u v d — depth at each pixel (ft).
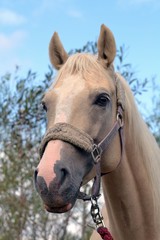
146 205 8.94
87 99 8.13
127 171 8.86
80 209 20.02
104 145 8.36
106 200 9.24
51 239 19.07
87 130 8.04
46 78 19.06
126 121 9.02
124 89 9.21
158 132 23.90
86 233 20.30
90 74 8.47
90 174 8.28
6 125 19.06
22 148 18.74
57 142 7.79
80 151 7.93
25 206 18.37
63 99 8.09
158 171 9.46
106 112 8.39
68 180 7.57
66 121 7.91
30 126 18.93
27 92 18.89
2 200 18.45
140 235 9.00
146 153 9.14
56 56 9.66
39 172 7.48
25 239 18.83
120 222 9.04
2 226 18.69
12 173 18.44
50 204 7.47
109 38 8.96
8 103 19.10
